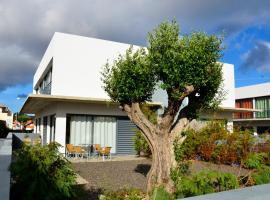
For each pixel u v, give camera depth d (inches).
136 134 680.4
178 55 263.6
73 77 702.5
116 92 298.5
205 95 295.9
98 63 729.0
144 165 553.9
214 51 277.3
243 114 1409.9
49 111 774.5
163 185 268.7
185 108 300.7
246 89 1406.3
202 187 241.6
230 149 381.7
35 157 226.7
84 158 652.1
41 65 992.9
